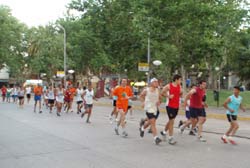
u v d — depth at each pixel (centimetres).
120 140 1117
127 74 3747
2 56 6650
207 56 2545
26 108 2747
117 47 3044
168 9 2280
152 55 3028
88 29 3269
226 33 2909
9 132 1308
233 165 779
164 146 1012
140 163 795
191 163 795
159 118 1898
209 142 1095
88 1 3123
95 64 3588
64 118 1897
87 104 1667
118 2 2930
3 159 848
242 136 1223
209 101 2880
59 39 5800
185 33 2402
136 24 2433
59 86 2100
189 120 1259
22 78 7312
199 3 2317
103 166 769
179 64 2519
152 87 1059
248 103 2739
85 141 1097
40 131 1334
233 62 2680
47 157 865
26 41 6912
